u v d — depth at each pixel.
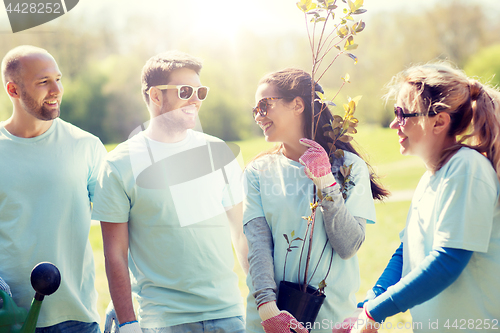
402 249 1.99
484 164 1.60
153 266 2.12
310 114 1.92
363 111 23.25
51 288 1.90
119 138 26.33
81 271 2.34
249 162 2.05
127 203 2.11
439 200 1.64
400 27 26.56
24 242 2.24
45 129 2.37
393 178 13.64
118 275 2.04
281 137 1.93
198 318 2.09
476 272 1.61
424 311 1.72
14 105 2.31
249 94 24.34
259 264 1.81
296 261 1.82
